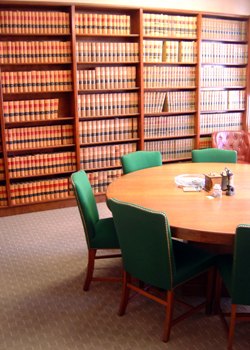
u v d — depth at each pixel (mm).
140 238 2211
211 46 5406
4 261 3436
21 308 2703
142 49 4941
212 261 2434
